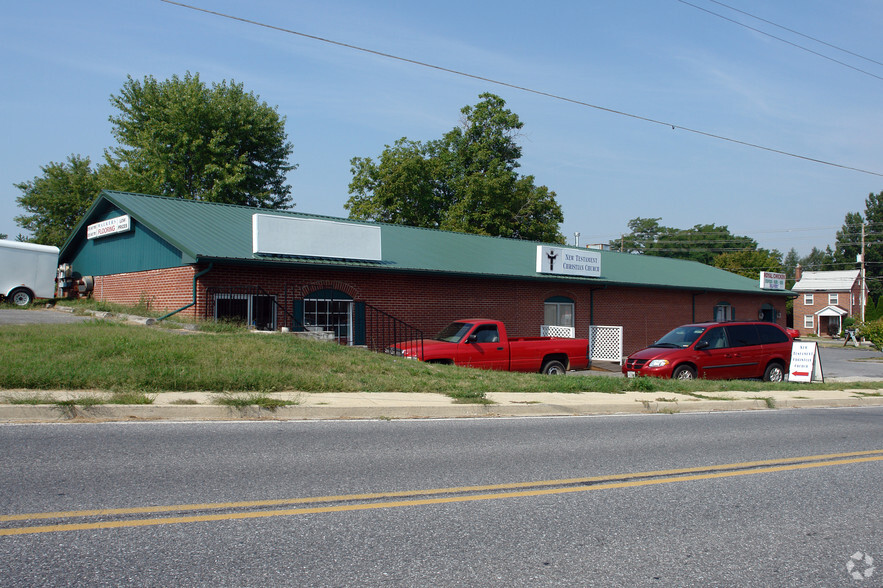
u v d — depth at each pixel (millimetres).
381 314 21719
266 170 45688
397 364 14469
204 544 4809
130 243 22266
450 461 7719
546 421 10930
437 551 4895
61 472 6434
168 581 4164
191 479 6426
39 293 23781
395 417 10531
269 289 19438
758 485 7211
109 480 6246
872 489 7164
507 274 24641
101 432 8180
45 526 5012
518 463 7785
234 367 11859
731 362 17922
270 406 9852
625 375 18109
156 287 20391
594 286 28641
